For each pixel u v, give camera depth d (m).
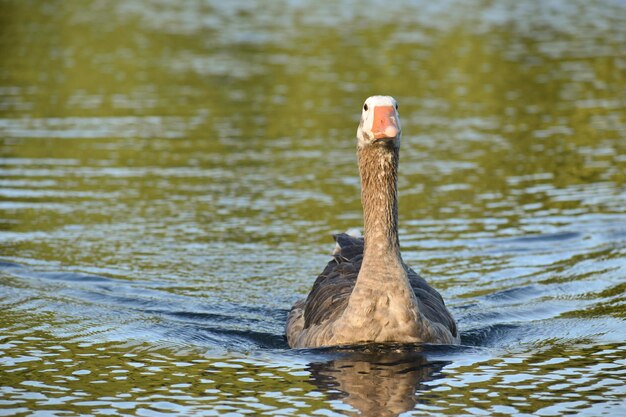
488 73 27.19
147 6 40.53
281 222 15.85
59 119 22.47
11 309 12.27
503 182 17.88
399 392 9.40
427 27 34.56
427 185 17.80
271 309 12.62
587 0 40.59
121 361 10.48
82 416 8.83
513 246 14.84
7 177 18.12
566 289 13.19
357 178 18.23
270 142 20.75
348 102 24.08
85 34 33.53
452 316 11.70
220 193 17.28
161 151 20.03
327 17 37.25
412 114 22.94
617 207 16.47
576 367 10.21
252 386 9.63
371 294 10.55
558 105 23.61
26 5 40.09
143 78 26.83
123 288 13.13
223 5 40.88
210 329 11.80
